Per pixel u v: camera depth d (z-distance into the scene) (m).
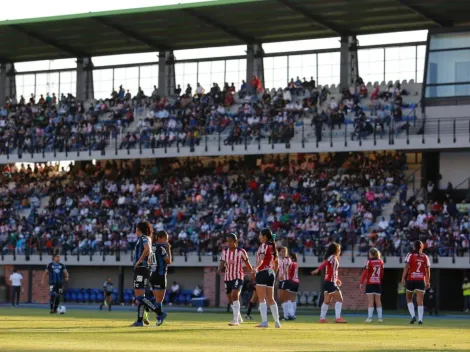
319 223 54.00
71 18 59.78
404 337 22.70
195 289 56.34
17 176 67.25
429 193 54.56
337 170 57.94
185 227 57.62
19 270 61.38
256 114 60.88
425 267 31.92
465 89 54.75
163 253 24.12
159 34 63.53
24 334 20.03
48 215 62.22
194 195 59.78
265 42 64.69
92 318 31.30
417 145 54.44
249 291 49.88
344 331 24.86
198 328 23.66
